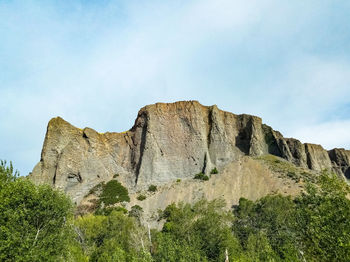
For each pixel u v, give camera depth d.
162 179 93.94
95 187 90.50
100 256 41.81
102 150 102.12
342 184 19.56
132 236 47.31
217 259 38.09
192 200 81.56
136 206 79.56
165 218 72.25
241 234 51.50
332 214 18.12
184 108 107.81
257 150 106.38
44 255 21.72
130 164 102.00
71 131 98.50
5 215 21.83
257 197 79.25
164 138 101.81
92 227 50.66
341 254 16.72
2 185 25.20
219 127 108.38
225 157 102.50
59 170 87.75
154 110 106.25
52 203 25.00
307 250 19.73
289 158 106.94
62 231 25.58
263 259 31.83
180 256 31.25
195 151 99.69
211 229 42.47
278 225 46.88
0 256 19.94
